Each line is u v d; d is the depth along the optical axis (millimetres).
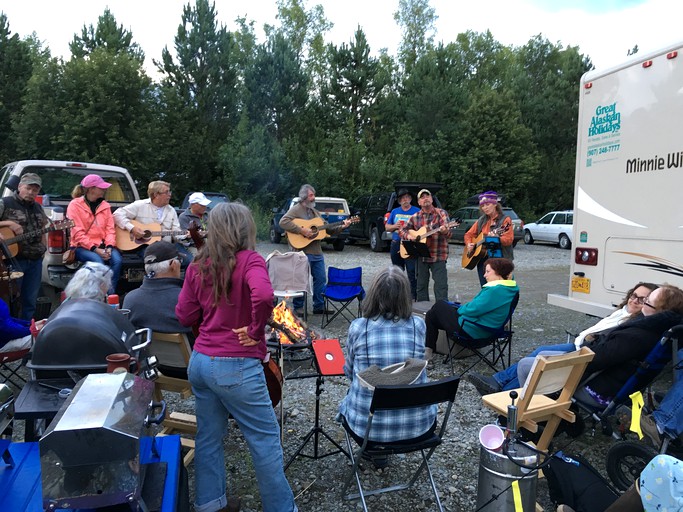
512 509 2396
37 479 2062
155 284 2990
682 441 2887
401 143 23812
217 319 2293
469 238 6336
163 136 20016
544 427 3238
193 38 21875
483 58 35906
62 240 5543
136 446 1737
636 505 2037
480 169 24281
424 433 2707
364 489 2971
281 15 33062
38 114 18344
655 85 4234
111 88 18953
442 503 2871
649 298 3264
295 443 3508
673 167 4113
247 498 2867
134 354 2451
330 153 22016
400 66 32438
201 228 6062
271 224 17250
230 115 22609
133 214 5996
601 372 3182
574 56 30031
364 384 2588
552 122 28859
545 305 8344
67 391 2195
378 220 14922
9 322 3500
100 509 1850
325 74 30094
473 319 4477
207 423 2418
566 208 27359
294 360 3922
